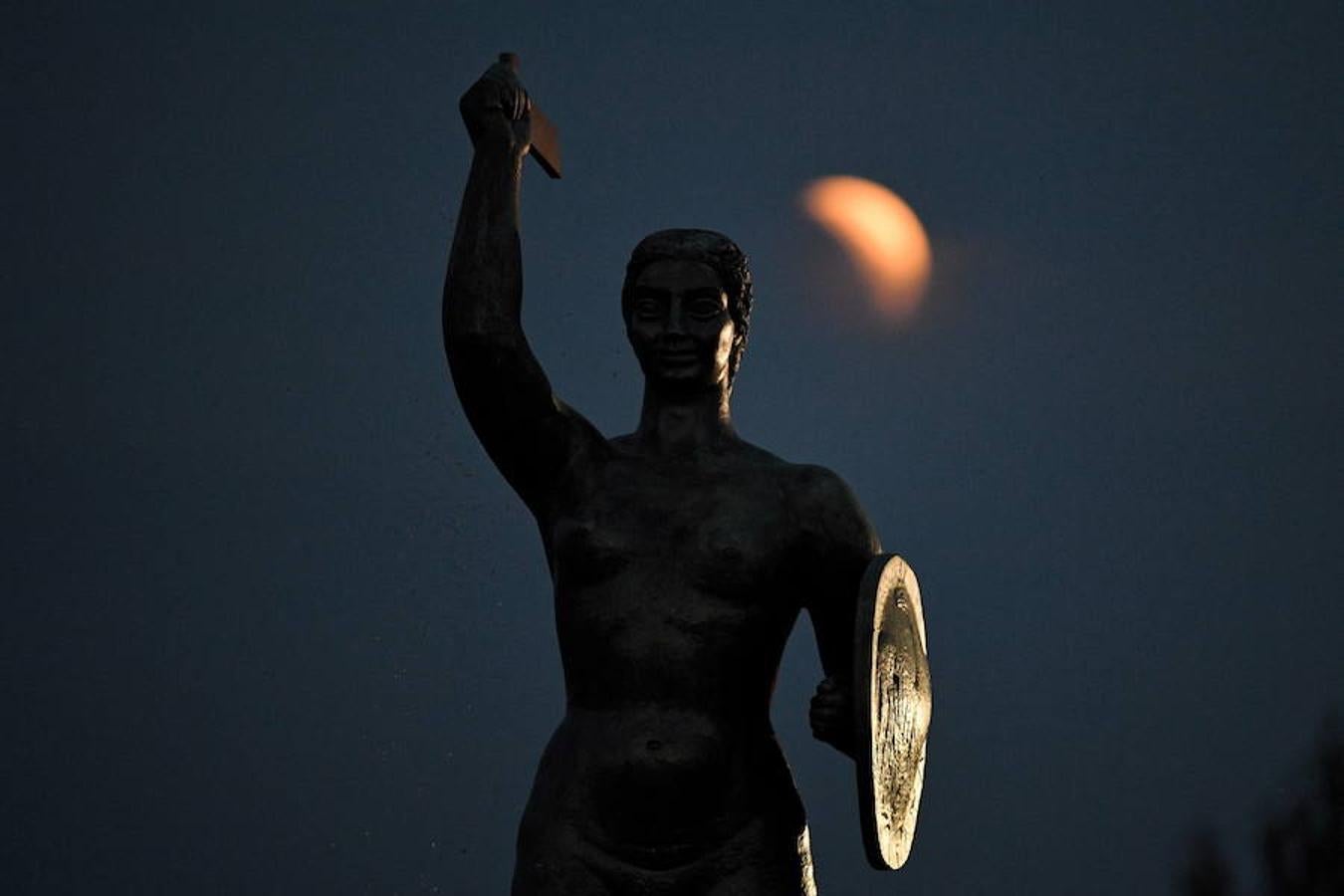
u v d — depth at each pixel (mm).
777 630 40969
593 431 41875
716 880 39656
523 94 43219
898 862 40938
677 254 42094
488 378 41125
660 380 41906
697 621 40250
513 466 41656
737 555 40469
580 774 39844
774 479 41312
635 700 40094
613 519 40844
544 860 39594
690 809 39625
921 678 41812
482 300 41281
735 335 42375
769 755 40625
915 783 41750
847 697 40594
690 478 41250
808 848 41156
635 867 39469
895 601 40812
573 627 40688
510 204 42094
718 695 40219
